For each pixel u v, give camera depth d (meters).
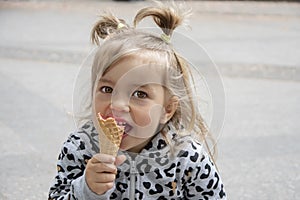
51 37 6.98
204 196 1.97
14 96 4.58
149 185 1.89
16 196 2.87
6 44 6.57
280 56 6.14
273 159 3.39
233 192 2.95
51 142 3.58
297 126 4.01
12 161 3.28
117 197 1.91
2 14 8.70
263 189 2.99
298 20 8.64
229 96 4.71
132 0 10.16
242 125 3.99
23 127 3.84
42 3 9.76
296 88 5.00
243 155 3.44
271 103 4.54
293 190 2.98
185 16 1.99
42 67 5.55
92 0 10.24
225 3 10.20
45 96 4.58
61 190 1.90
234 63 5.77
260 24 8.23
